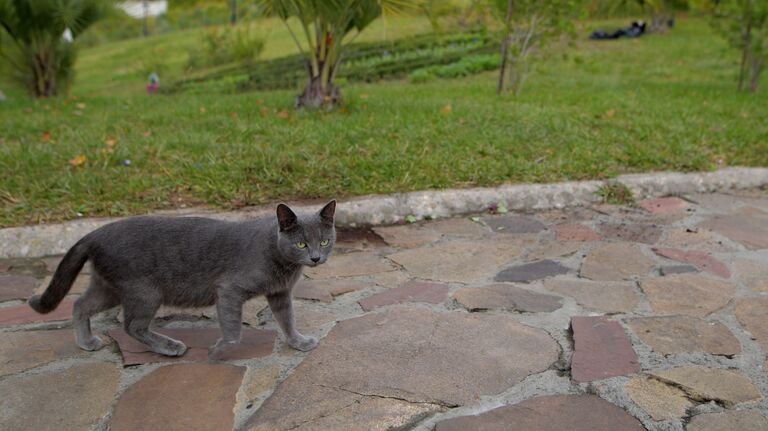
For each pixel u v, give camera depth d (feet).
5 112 12.84
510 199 7.46
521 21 13.60
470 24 25.34
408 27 27.81
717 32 15.67
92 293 4.77
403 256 6.32
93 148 8.39
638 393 4.36
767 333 5.01
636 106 11.97
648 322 5.15
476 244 6.57
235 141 8.64
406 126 9.65
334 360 4.71
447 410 4.24
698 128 9.94
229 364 4.69
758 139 9.52
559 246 6.52
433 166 7.86
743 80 16.14
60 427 4.11
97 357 4.76
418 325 5.12
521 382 4.48
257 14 11.67
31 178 7.30
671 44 23.77
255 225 4.73
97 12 16.79
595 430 4.07
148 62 30.50
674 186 7.96
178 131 9.43
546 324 5.15
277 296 4.81
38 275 5.90
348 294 5.63
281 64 24.43
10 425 4.12
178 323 5.24
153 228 4.62
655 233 6.83
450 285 5.77
